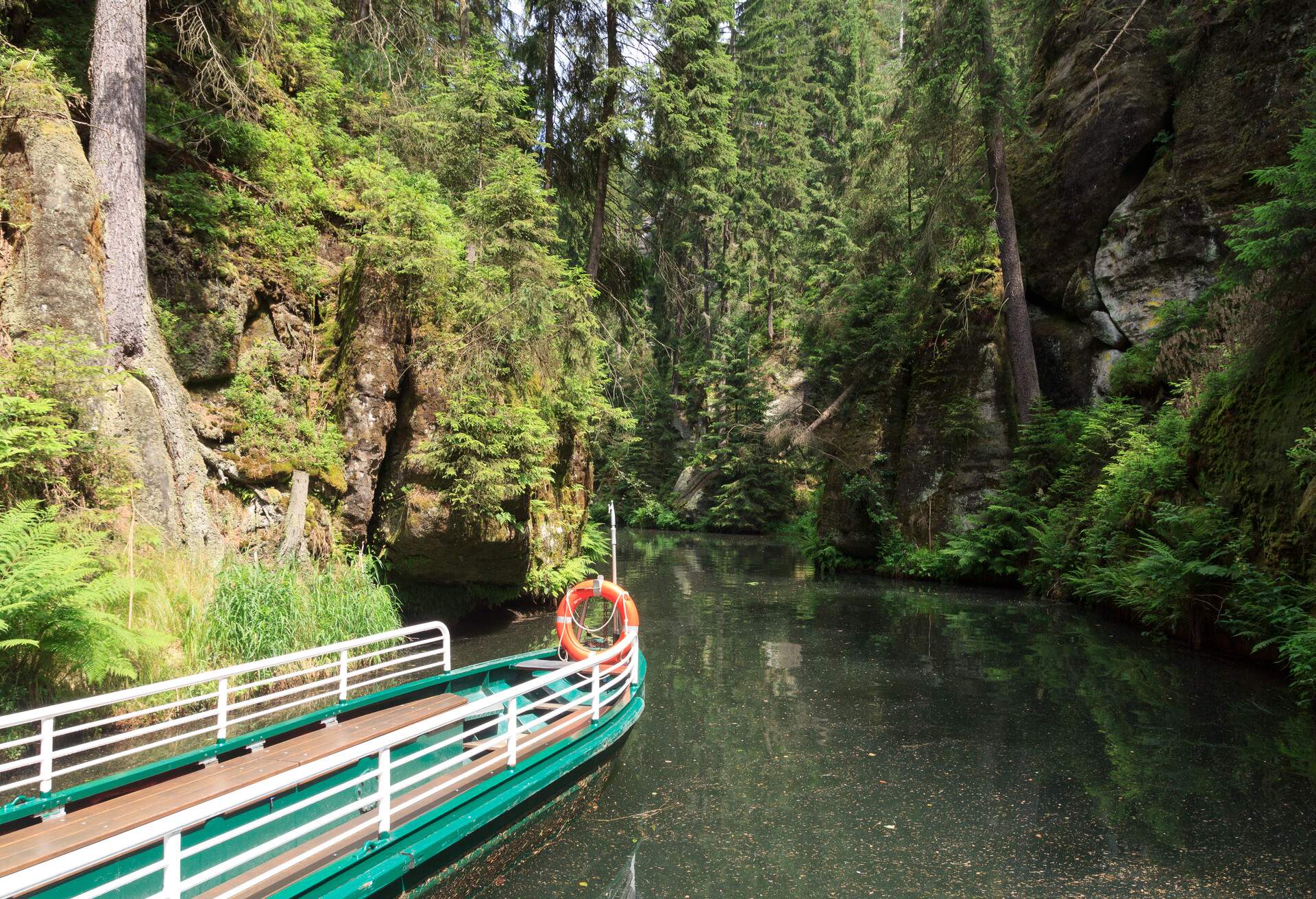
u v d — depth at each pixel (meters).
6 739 6.26
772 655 11.50
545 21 19.44
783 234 40.50
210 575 8.73
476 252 12.79
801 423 28.89
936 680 10.07
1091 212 20.27
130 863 4.46
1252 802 6.23
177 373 9.83
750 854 5.36
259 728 7.48
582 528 15.95
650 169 20.78
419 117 14.62
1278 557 10.27
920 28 21.42
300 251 11.82
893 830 5.76
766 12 42.94
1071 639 12.54
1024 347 19.42
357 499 11.23
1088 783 6.66
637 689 7.91
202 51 11.11
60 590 6.41
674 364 43.03
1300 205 9.67
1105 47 21.02
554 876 5.05
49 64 9.55
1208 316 15.41
